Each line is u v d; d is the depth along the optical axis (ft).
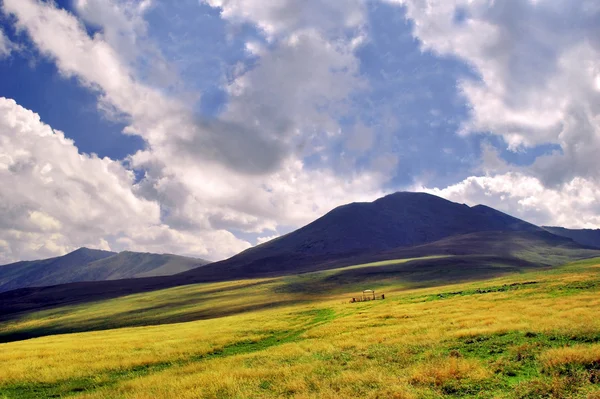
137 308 477.36
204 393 57.77
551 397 42.73
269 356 85.25
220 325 175.01
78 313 521.24
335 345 89.61
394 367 61.98
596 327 68.44
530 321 85.15
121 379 80.64
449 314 117.29
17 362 100.37
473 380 51.67
